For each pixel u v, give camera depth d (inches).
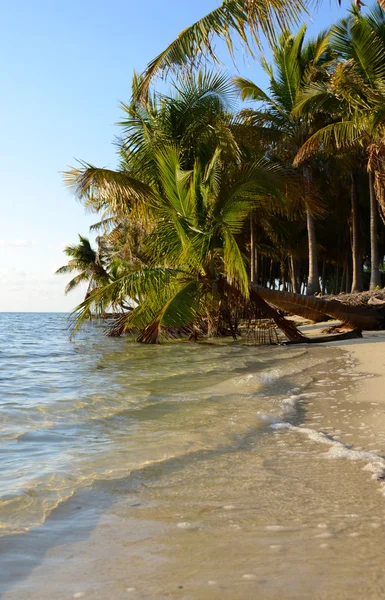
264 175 578.6
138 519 110.3
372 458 149.7
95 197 627.2
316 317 642.8
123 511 115.0
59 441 180.1
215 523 106.9
